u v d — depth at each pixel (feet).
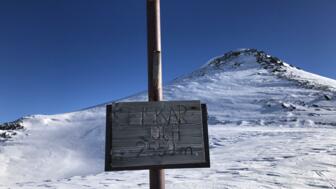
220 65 346.95
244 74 290.35
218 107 186.60
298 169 27.86
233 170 30.35
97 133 151.74
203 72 333.62
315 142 51.52
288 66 323.78
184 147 12.64
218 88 246.88
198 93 234.58
